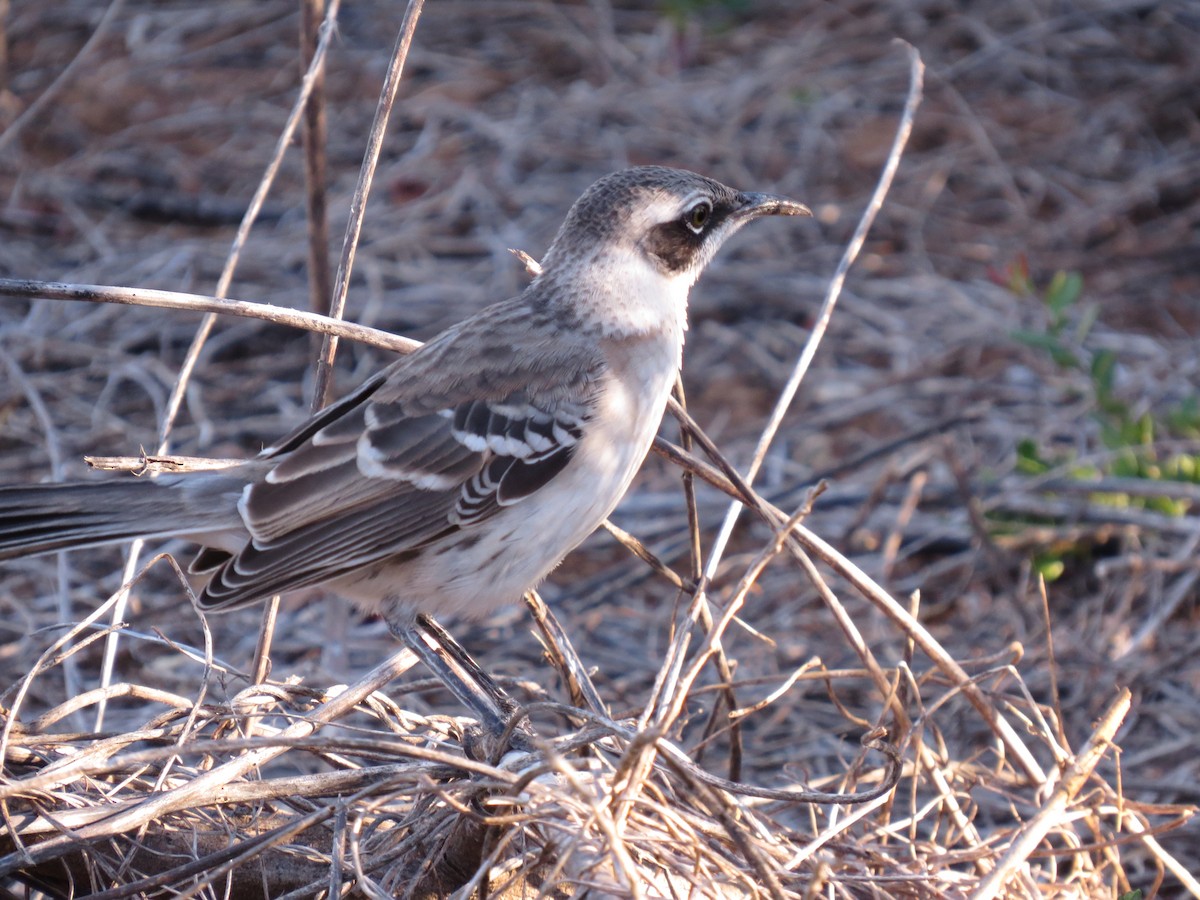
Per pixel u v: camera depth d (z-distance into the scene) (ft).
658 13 69.92
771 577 40.83
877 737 25.46
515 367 26.14
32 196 56.18
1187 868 29.68
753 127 62.08
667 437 46.62
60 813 21.62
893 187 58.75
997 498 41.50
